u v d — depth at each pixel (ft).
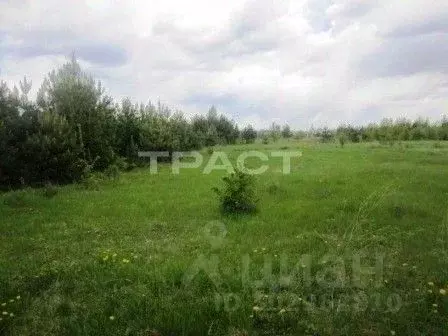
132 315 18.65
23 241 30.55
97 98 69.56
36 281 22.54
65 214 39.14
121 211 39.75
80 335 17.25
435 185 47.88
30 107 60.13
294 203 41.34
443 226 30.07
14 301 20.20
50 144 56.95
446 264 23.39
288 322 17.90
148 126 84.38
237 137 156.66
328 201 41.22
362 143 142.92
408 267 23.15
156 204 42.45
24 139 57.93
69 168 58.44
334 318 17.98
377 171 59.82
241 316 18.16
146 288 21.11
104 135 68.08
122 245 29.43
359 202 39.99
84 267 24.58
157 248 28.45
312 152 98.53
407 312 18.24
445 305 18.76
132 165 76.38
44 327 18.13
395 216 34.94
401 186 47.65
